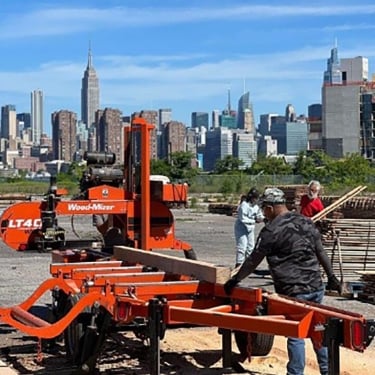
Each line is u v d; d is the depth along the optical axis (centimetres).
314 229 756
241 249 1484
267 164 8031
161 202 1207
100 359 887
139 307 770
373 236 1480
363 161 7631
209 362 898
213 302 808
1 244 2464
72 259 1091
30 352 963
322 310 659
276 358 893
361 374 838
